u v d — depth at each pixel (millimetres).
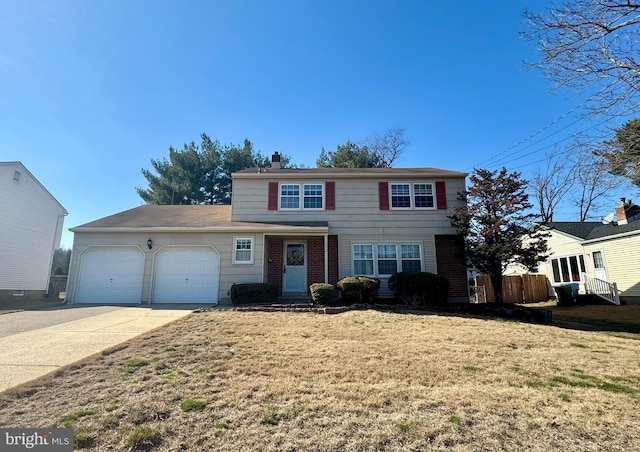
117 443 3021
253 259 12953
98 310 10531
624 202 16688
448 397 4105
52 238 19203
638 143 8117
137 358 5434
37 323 8281
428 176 14617
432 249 14102
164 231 13000
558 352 6395
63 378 4527
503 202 12047
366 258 14047
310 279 13844
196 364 5234
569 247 19297
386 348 6406
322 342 6785
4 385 4234
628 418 3621
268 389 4289
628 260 15727
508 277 18719
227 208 16688
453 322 9188
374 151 33438
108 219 14141
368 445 3039
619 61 7457
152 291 12664
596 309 14125
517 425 3432
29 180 17719
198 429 3277
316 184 14727
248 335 7133
